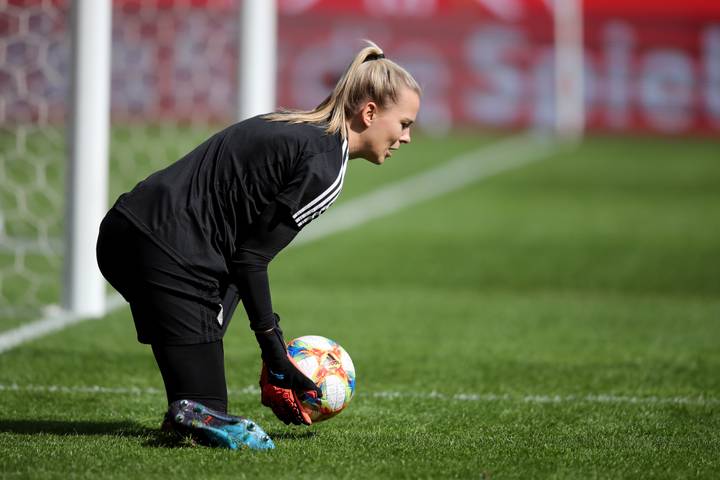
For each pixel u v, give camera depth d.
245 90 26.80
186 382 12.18
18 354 19.98
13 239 32.25
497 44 81.12
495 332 24.44
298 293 30.25
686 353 21.91
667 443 13.58
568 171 63.66
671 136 82.19
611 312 28.16
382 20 78.94
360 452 12.53
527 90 81.50
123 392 16.88
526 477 11.55
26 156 35.84
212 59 58.25
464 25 80.56
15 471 11.32
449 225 45.69
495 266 36.50
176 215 11.88
